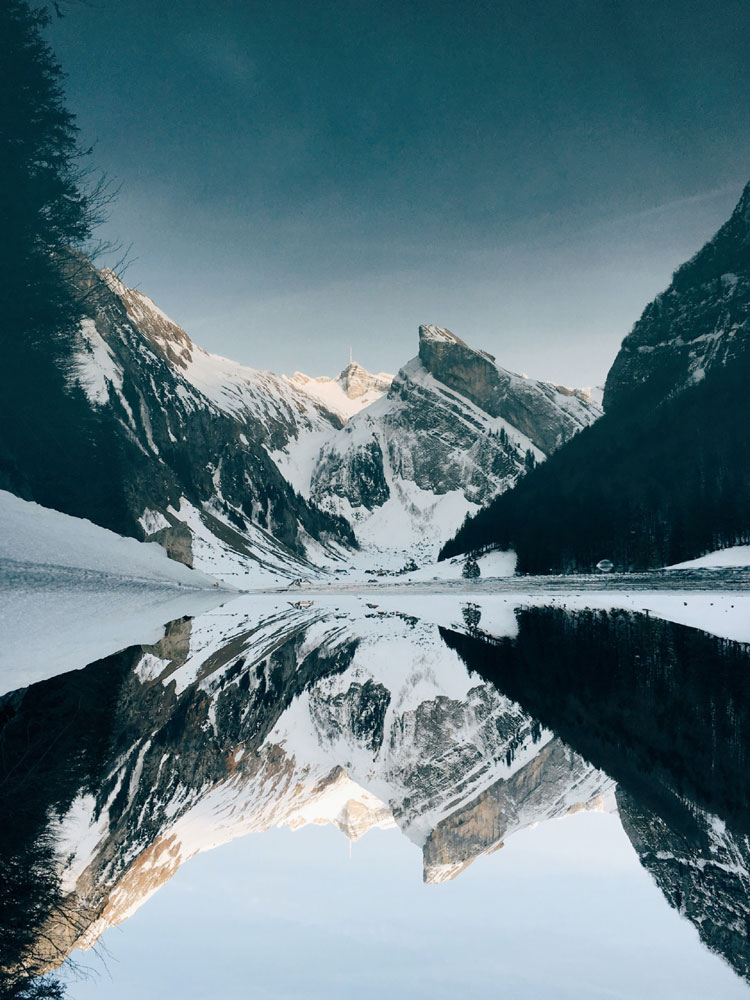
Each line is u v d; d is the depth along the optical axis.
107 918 9.74
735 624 37.91
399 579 193.62
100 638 14.39
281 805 20.94
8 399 36.25
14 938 8.30
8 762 11.41
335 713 31.47
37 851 10.22
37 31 39.06
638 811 13.15
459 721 27.31
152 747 18.06
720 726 17.47
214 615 56.66
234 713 26.62
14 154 38.09
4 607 14.34
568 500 146.25
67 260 41.31
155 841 14.02
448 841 18.86
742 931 9.59
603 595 69.44
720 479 117.25
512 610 66.00
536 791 17.75
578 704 23.08
